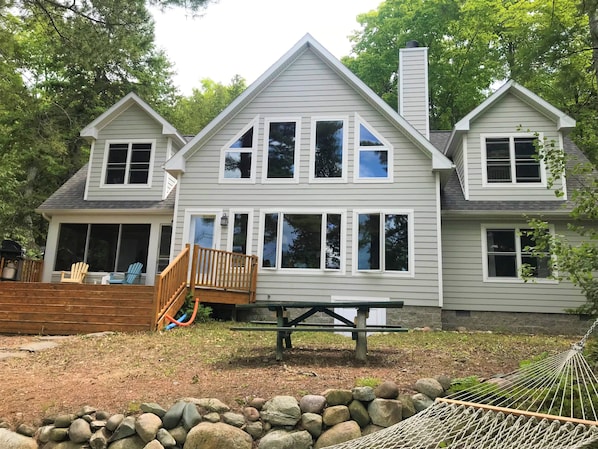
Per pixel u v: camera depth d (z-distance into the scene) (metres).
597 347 4.94
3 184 19.73
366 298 10.84
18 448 3.85
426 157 11.30
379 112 11.74
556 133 11.97
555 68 8.59
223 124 12.34
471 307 11.35
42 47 20.19
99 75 22.53
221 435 3.78
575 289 10.95
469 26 21.11
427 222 10.95
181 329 8.84
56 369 5.64
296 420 3.96
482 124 12.36
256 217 11.70
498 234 11.72
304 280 11.16
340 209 11.41
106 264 13.73
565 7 9.42
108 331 8.66
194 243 11.88
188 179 12.18
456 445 3.00
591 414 3.44
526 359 5.88
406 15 22.64
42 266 13.80
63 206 13.76
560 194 6.18
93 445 3.85
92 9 9.84
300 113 12.10
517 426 2.83
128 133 14.30
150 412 4.03
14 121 17.48
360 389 4.16
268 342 7.22
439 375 4.86
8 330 9.09
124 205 13.53
